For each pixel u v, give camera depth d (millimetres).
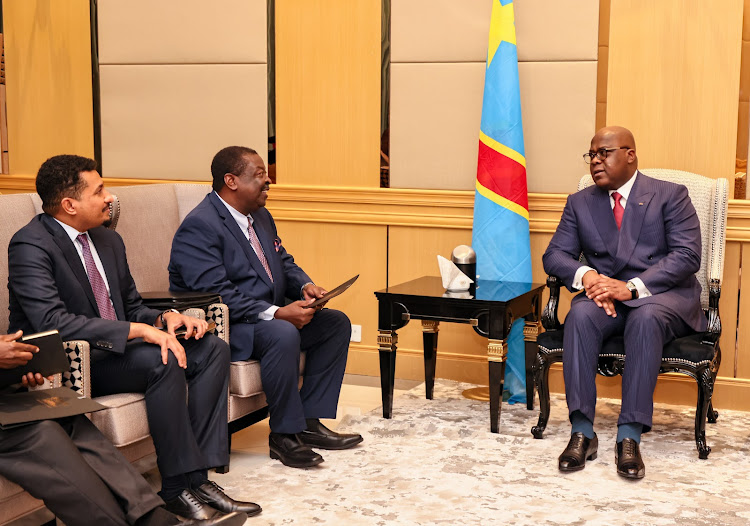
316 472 2980
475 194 3957
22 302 2531
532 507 2662
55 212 2654
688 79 3727
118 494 2244
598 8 3828
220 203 3242
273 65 4355
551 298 3479
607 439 3367
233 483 2875
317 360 3283
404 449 3223
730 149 3703
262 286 3254
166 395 2543
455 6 4039
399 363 4301
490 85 3844
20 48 4746
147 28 4531
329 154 4320
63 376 2453
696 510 2635
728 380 3793
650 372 3049
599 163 3383
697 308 3307
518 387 3865
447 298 3430
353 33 4211
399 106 4180
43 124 4766
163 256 3377
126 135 4645
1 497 2174
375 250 4293
